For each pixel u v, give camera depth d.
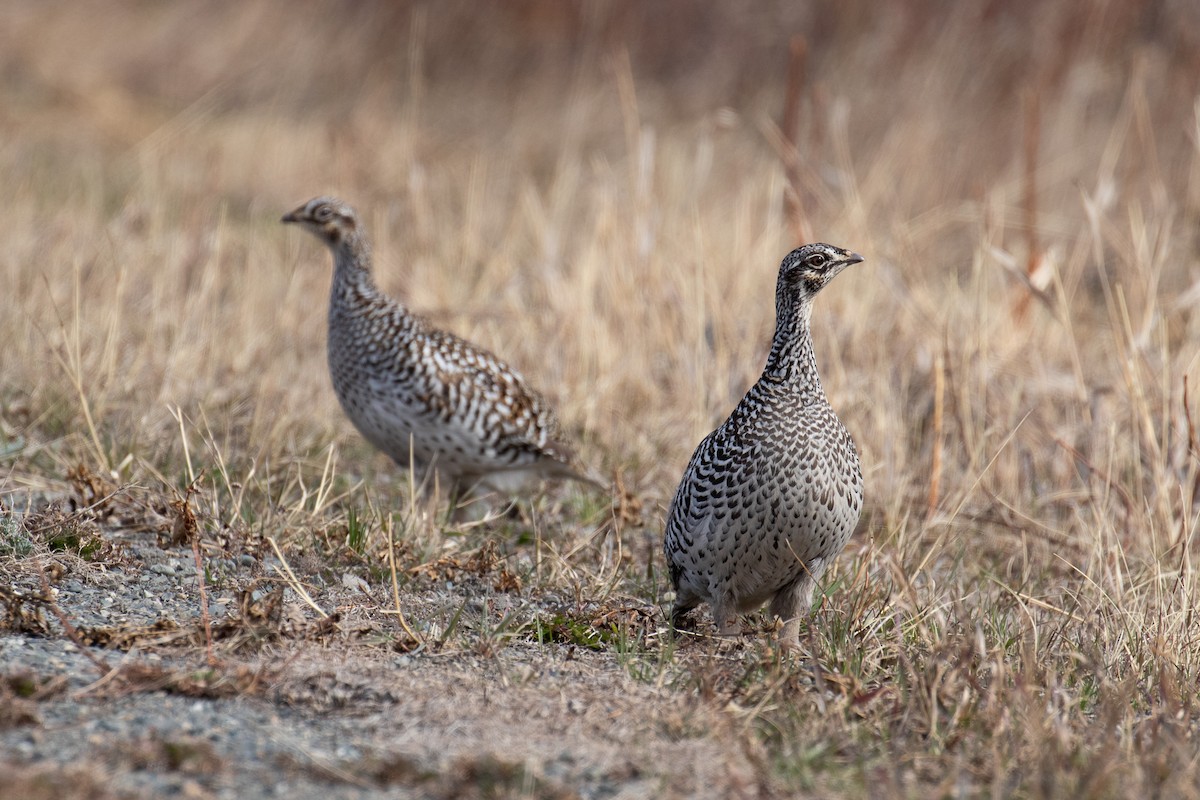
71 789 10.51
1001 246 31.45
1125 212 34.12
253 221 35.81
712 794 11.42
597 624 15.46
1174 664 14.54
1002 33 40.72
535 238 32.06
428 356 19.95
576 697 13.45
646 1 50.56
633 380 24.38
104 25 57.91
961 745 12.48
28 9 57.75
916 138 37.66
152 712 12.27
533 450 20.58
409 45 53.41
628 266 26.61
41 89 51.41
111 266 27.44
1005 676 13.86
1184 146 36.53
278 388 23.33
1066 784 11.44
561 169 37.22
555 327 25.77
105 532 16.92
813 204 31.92
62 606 14.77
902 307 25.80
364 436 21.28
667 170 35.69
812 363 14.52
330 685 13.18
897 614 15.37
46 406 20.91
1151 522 18.66
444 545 17.77
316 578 16.38
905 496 20.31
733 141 41.84
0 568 15.29
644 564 18.30
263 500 18.39
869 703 13.29
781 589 15.23
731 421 14.70
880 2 44.34
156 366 22.95
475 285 29.61
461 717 12.77
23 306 24.05
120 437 19.89
